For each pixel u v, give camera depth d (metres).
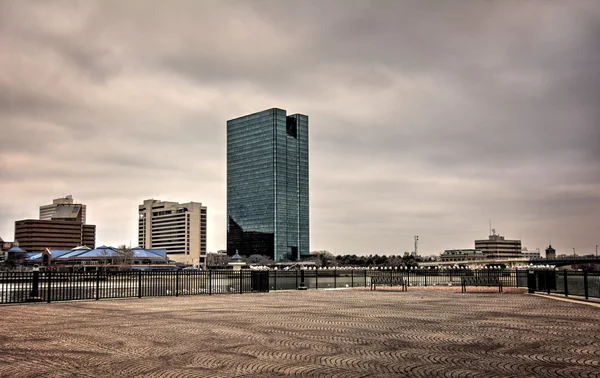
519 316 22.23
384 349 14.09
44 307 27.05
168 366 11.91
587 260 198.25
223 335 16.62
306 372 11.30
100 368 11.73
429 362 12.36
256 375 11.02
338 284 63.59
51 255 163.00
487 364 12.14
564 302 29.91
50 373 11.26
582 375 11.05
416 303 29.58
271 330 17.81
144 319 21.19
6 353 13.55
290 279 81.56
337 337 16.22
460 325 19.17
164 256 171.62
